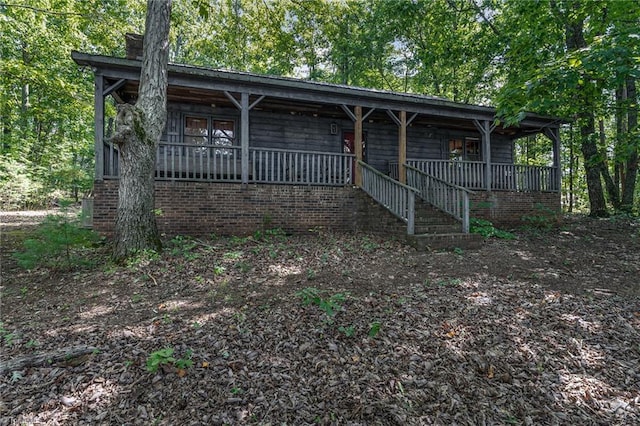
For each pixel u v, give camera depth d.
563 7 10.51
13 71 13.21
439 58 17.48
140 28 16.08
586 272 6.09
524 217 11.48
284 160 9.42
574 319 4.03
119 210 6.12
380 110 10.91
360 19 22.92
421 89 23.77
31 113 18.08
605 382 2.99
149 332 3.56
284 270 5.70
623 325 3.92
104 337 3.46
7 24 13.47
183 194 8.43
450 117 11.21
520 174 12.24
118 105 6.12
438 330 3.71
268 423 2.44
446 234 7.79
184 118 10.42
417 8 17.16
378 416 2.54
